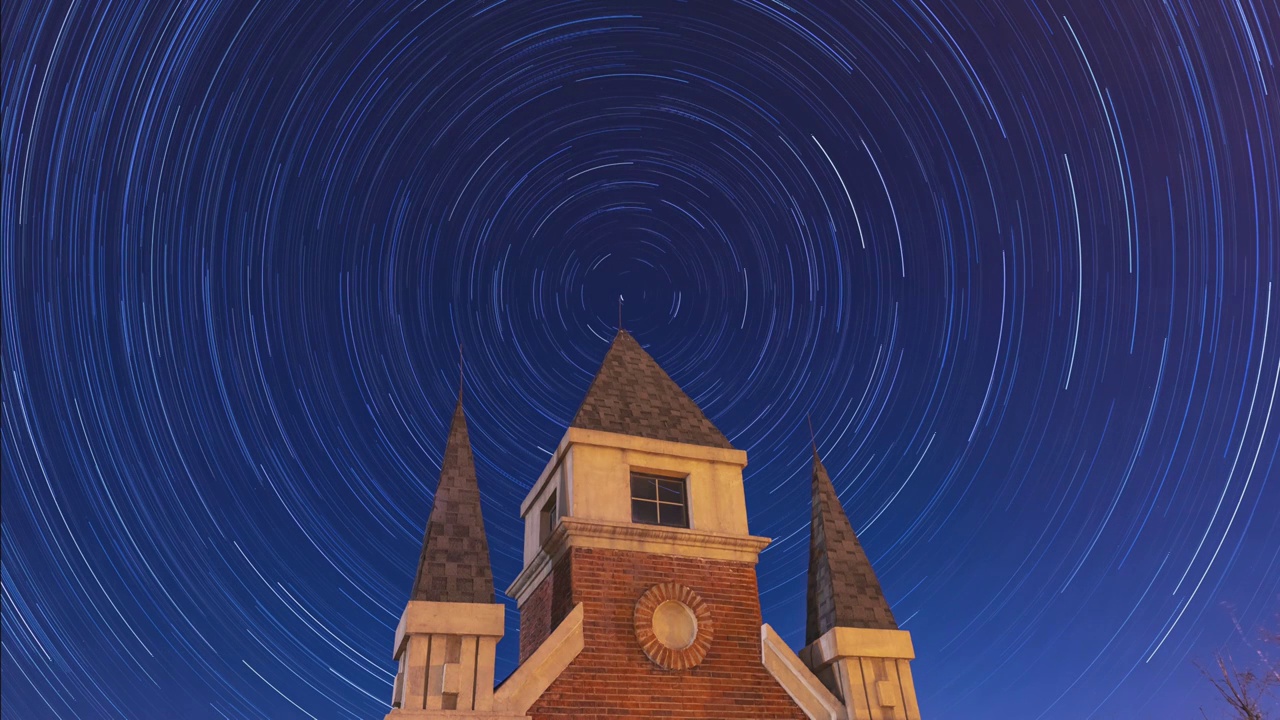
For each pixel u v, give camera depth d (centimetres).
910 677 1481
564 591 1477
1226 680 1614
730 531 1612
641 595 1471
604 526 1504
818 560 1656
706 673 1432
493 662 1252
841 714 1425
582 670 1356
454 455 1504
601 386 1772
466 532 1388
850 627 1507
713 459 1700
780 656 1489
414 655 1223
